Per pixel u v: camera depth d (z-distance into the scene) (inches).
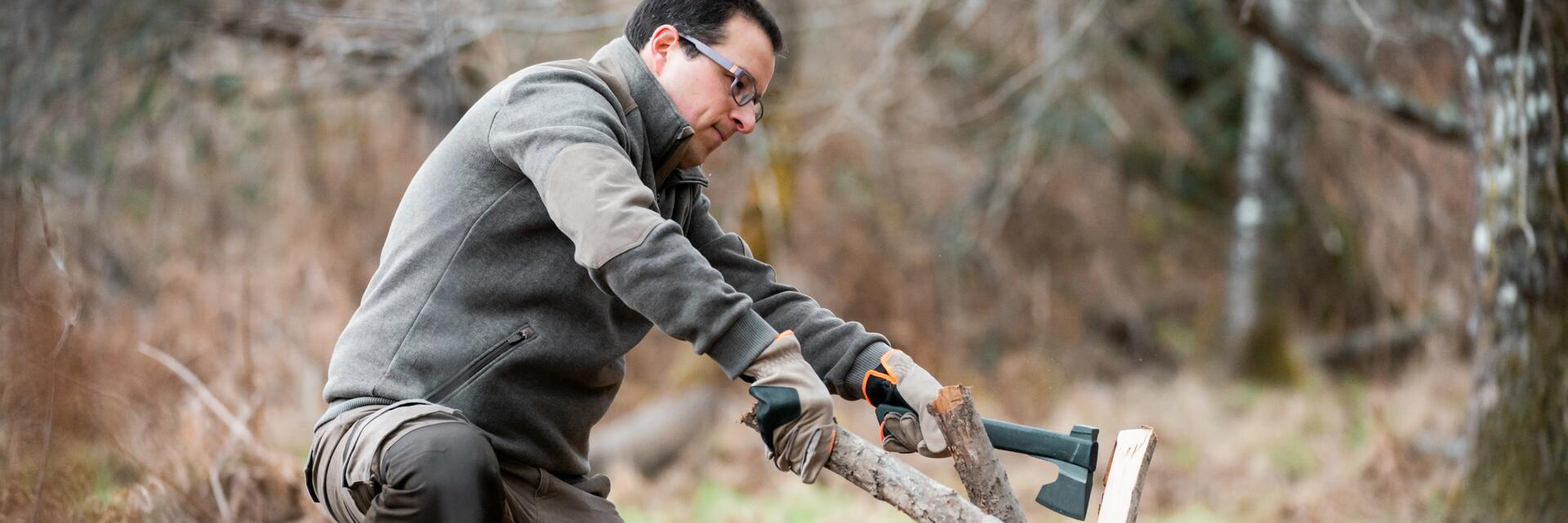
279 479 192.4
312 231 359.9
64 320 163.5
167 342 262.4
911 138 472.4
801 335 100.0
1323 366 499.5
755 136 370.6
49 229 167.9
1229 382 476.4
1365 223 484.7
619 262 81.2
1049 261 516.4
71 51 284.4
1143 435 87.8
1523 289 199.2
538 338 90.7
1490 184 202.7
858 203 453.1
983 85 483.5
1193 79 545.0
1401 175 466.9
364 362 89.8
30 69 276.5
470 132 90.4
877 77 354.3
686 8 94.0
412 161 370.0
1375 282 497.4
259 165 366.9
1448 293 455.8
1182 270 542.0
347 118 372.8
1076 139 500.7
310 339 299.3
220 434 195.0
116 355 193.6
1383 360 479.2
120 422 180.2
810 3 396.8
